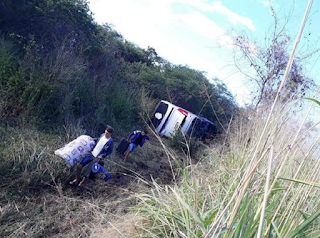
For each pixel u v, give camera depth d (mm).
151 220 3285
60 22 10797
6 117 7262
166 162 9633
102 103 11633
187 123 13367
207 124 13312
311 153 2393
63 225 4668
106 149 6387
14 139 6523
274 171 2357
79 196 5848
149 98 15781
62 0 10820
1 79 7602
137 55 19578
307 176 2199
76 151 6324
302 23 1542
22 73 7910
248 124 5082
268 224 2141
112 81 13336
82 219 4777
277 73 5242
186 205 2289
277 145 2514
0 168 5652
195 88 16828
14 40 9336
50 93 8227
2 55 7953
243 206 2018
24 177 5676
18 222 4617
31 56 8383
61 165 6379
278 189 2201
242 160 3094
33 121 7637
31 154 6270
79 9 11648
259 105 5188
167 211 3246
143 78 16906
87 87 10914
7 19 9570
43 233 4516
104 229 3604
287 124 2627
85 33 12141
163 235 2928
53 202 5414
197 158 9500
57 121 8531
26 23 9992
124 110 13016
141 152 10008
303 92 2912
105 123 11562
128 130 12656
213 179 4289
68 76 9062
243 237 1918
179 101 16828
